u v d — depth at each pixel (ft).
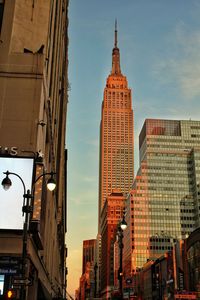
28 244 83.71
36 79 98.17
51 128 139.33
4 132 91.91
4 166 87.76
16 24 105.09
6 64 98.37
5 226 82.94
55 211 199.52
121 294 111.65
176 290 355.97
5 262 79.97
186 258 371.35
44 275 135.74
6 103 94.73
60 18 181.27
